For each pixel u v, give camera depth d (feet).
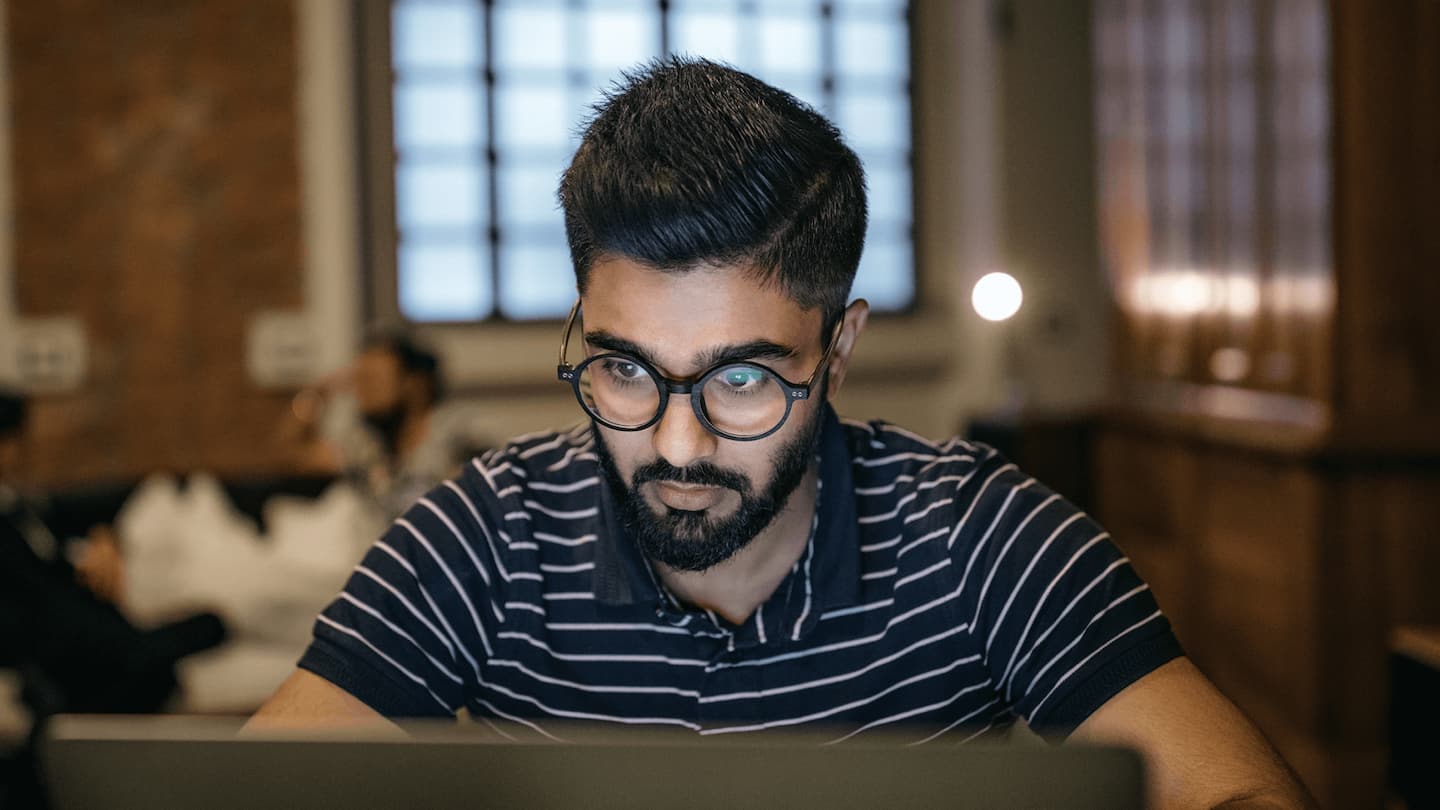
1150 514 13.48
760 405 3.06
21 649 7.44
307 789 2.33
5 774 6.81
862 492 3.76
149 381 14.24
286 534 9.54
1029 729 3.61
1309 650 9.54
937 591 3.63
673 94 3.05
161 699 7.84
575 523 3.75
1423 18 9.00
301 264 14.43
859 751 2.28
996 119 16.34
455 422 11.10
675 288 2.94
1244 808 2.87
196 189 14.21
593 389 3.16
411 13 16.06
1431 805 5.51
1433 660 5.49
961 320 17.52
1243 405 10.99
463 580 3.65
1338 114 9.13
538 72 16.46
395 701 3.50
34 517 8.28
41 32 13.80
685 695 3.57
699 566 3.25
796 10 17.17
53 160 13.92
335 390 12.84
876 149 17.63
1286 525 9.93
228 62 14.16
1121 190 15.01
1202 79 11.98
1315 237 9.51
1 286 13.91
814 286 3.05
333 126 14.37
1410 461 9.16
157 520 9.62
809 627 3.53
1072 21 16.37
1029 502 3.64
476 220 16.42
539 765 2.30
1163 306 13.47
